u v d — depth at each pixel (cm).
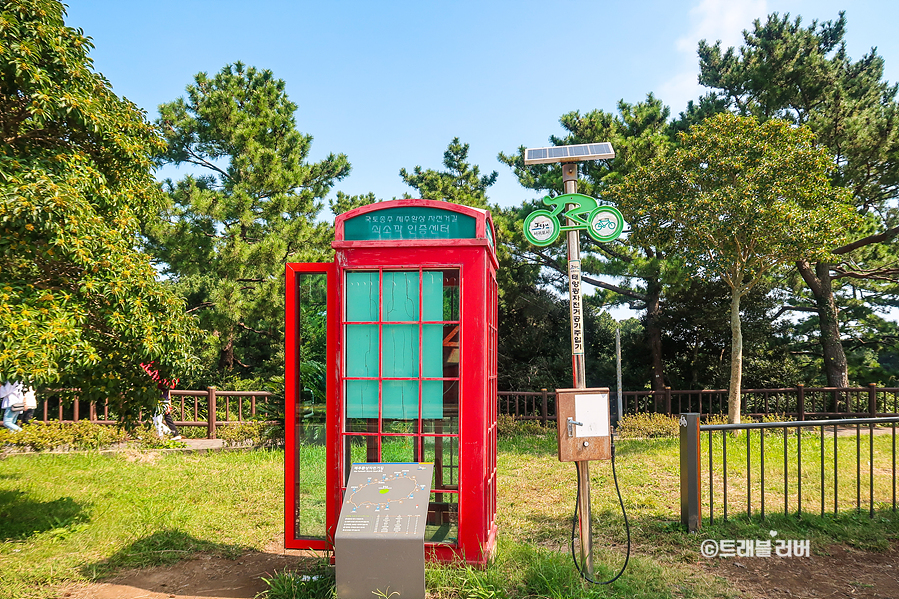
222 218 1416
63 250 435
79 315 455
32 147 502
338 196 2005
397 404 400
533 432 1210
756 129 1015
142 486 701
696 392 1347
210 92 1536
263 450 946
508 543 454
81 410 1139
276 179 1498
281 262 1451
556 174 1531
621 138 1413
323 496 422
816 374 1764
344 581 329
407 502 343
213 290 1369
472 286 390
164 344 509
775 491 673
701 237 1044
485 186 2111
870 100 1457
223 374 1628
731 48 1616
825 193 1015
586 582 373
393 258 398
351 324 405
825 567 431
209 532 525
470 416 387
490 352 432
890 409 1512
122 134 543
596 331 1853
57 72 492
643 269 1357
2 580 405
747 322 1636
